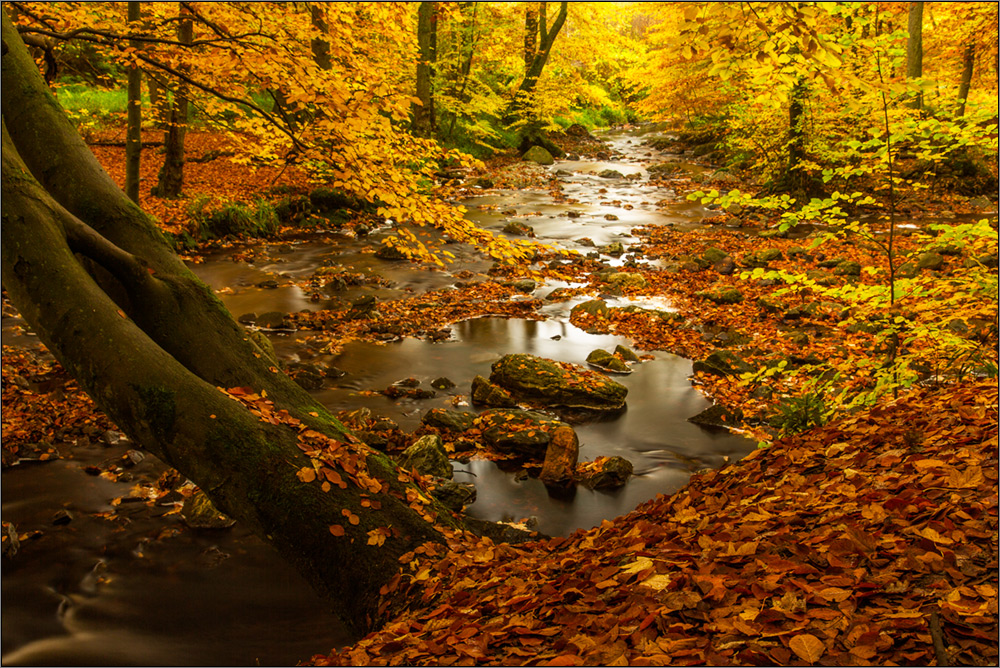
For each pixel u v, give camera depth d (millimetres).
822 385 5387
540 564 3549
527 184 23781
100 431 7145
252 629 4520
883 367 5293
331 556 3760
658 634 2324
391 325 10805
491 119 31297
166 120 16484
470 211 19344
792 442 4355
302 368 8992
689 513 3549
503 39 28547
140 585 4949
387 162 5762
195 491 6109
